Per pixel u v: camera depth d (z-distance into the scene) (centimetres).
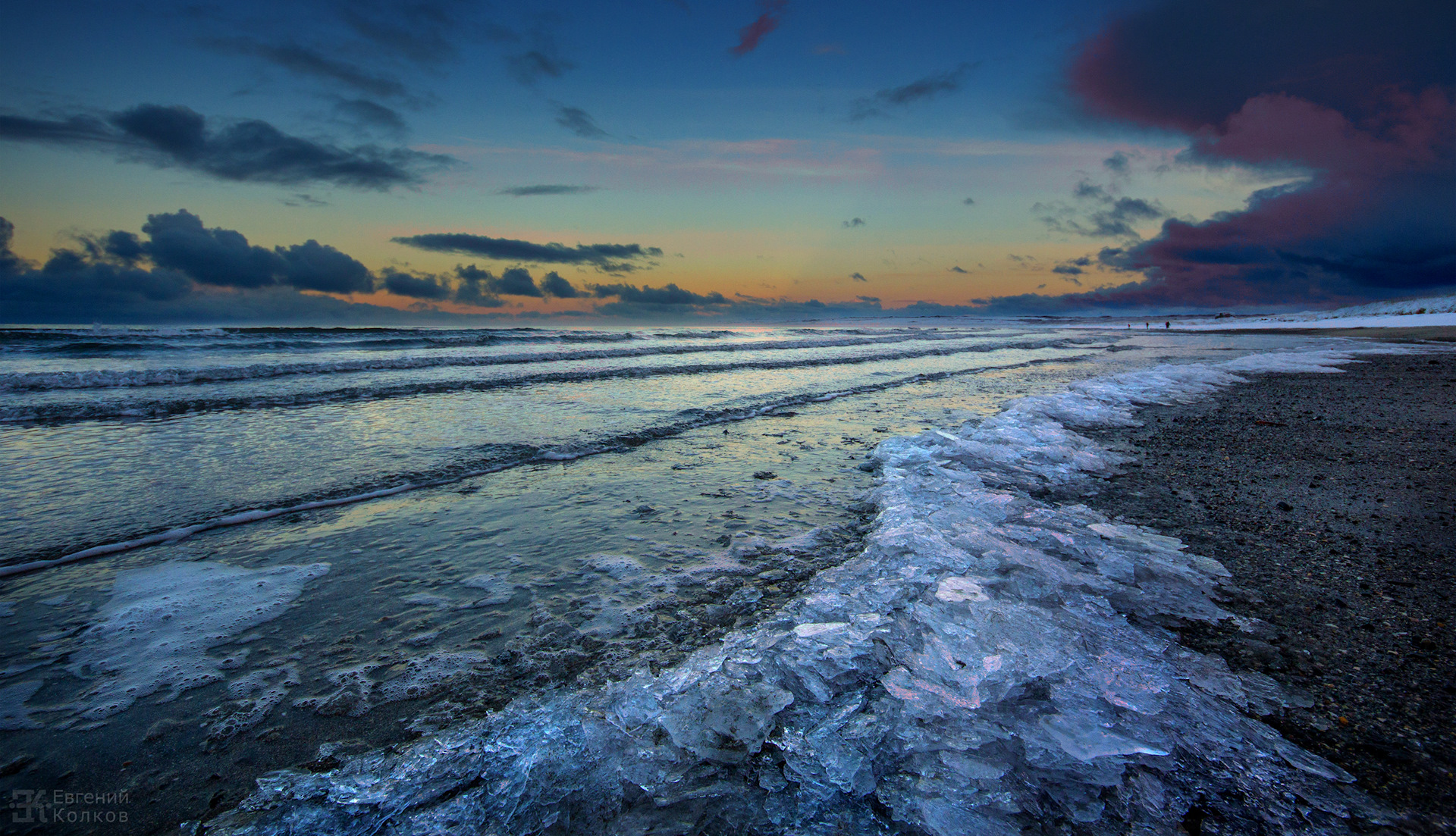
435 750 224
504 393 1227
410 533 471
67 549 428
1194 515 496
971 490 535
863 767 213
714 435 841
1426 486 579
